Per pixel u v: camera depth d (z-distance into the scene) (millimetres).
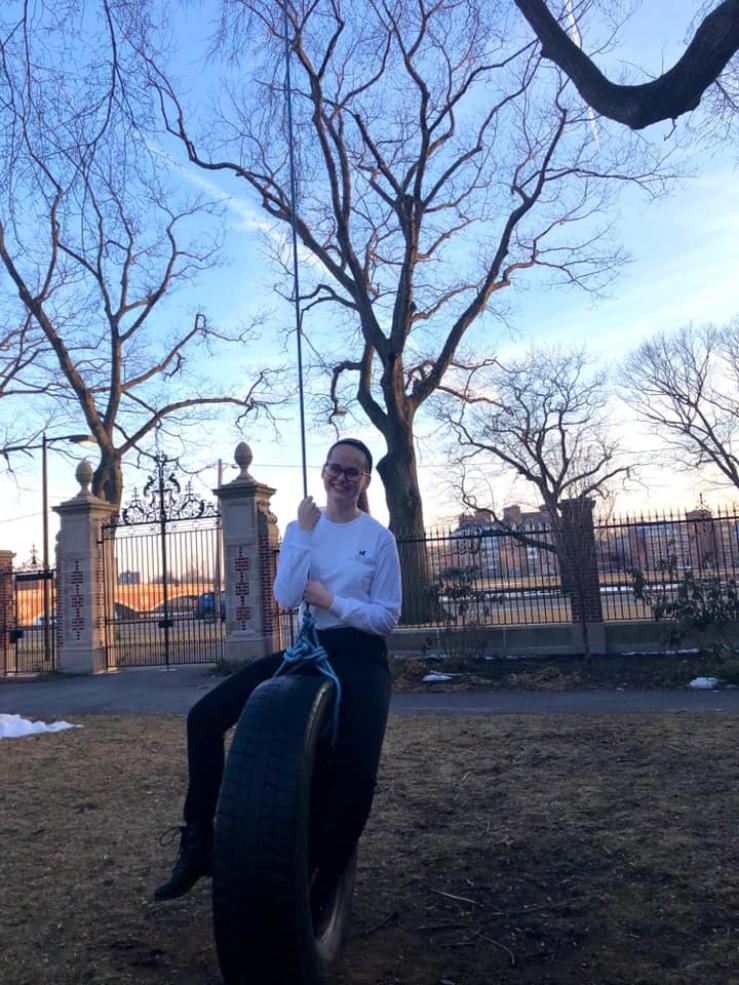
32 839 5883
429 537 17562
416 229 23328
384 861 5113
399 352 23672
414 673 15047
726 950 3762
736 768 6906
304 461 3711
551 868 4879
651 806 5926
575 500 16500
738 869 4668
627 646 15891
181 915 4461
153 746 9289
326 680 3285
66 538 20125
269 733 2957
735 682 12680
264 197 22172
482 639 16516
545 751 7938
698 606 15016
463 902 4473
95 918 4449
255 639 17953
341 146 22359
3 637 21141
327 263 23734
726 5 6746
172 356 29516
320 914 3482
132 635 21172
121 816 6371
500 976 3664
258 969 2838
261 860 2781
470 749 8227
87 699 14961
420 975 3695
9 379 26875
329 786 3420
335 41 16734
